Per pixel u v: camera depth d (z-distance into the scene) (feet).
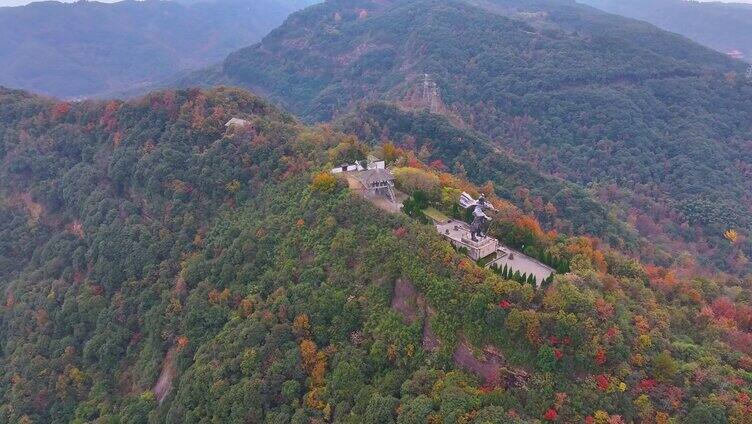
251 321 272.92
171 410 261.85
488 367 214.48
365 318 252.42
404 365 229.45
